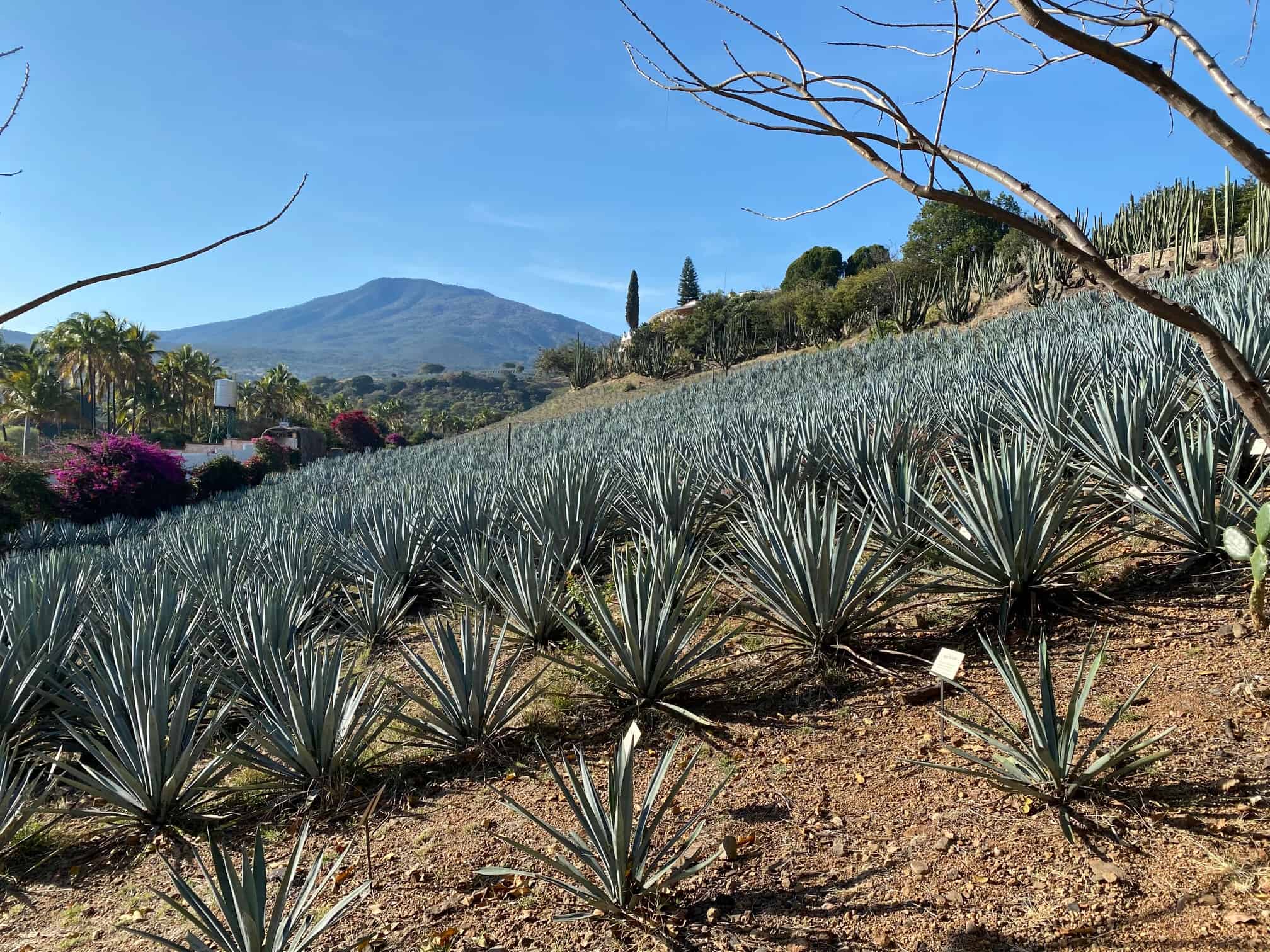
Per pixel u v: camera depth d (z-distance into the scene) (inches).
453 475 571.8
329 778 177.6
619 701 194.9
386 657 283.4
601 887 121.2
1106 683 156.5
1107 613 183.6
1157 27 71.9
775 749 162.2
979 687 167.0
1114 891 103.7
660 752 171.3
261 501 1014.4
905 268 1985.7
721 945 107.9
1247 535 176.7
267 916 131.6
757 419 452.4
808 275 3122.5
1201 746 129.6
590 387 2377.0
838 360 1069.1
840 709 173.0
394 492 584.4
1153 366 277.1
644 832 119.9
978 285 1435.8
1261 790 115.5
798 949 104.6
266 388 4148.6
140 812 178.7
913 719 161.6
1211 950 90.1
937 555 223.8
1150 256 1147.3
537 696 205.8
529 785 167.6
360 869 145.0
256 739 190.9
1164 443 245.4
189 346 3550.7
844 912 110.3
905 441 313.7
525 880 130.4
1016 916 103.0
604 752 176.2
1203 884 100.8
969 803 130.1
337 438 2625.5
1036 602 188.4
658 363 2122.3
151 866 165.8
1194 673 150.7
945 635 195.5
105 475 1204.5
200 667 241.1
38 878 168.7
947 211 1953.7
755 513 256.8
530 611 250.1
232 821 178.4
